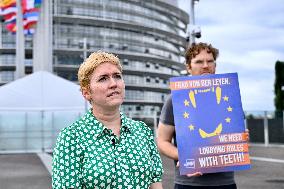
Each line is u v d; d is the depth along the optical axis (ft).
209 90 12.43
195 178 12.43
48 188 40.40
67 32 264.11
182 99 12.37
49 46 232.94
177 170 12.94
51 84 116.98
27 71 254.06
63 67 257.96
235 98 12.42
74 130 8.52
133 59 289.53
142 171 8.56
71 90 117.29
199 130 12.18
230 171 12.55
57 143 8.52
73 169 8.30
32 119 108.47
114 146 8.53
